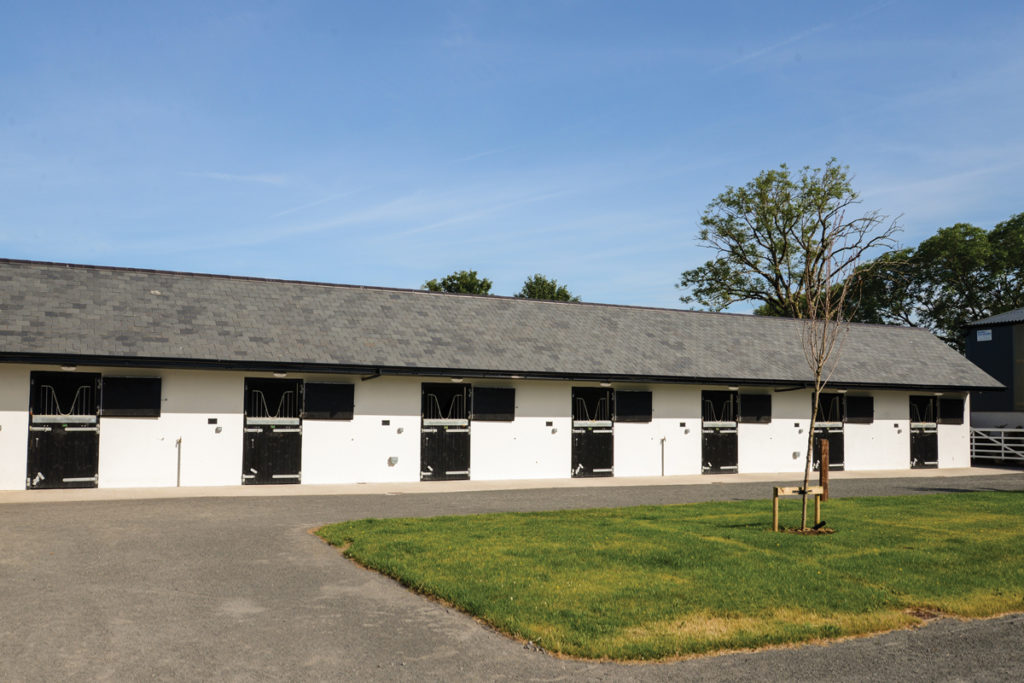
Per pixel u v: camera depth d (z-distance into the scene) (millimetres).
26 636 6891
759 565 9891
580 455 23156
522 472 22438
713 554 10430
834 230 14938
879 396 28000
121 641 6820
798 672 6477
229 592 8523
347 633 7223
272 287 22641
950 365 30047
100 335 18125
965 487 20875
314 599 8336
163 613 7672
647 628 7363
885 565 10031
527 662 6586
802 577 9297
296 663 6418
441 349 21812
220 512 14336
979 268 52625
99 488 17953
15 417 17375
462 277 59562
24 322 17719
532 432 22625
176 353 18312
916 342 31375
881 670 6543
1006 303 52562
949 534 12367
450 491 19000
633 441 23891
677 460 24438
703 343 26562
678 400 24625
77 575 9094
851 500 16938
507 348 22828
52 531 11891
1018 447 30172
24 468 17391
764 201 48062
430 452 21406
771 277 49875
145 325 19047
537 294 62031
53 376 17828
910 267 52531
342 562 10141
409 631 7324
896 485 21406
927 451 28750
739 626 7504
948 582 9258
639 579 9070
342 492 18344
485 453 22031
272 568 9703
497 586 8664
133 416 18375
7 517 13242
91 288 19891
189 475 18859
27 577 8969
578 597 8297
